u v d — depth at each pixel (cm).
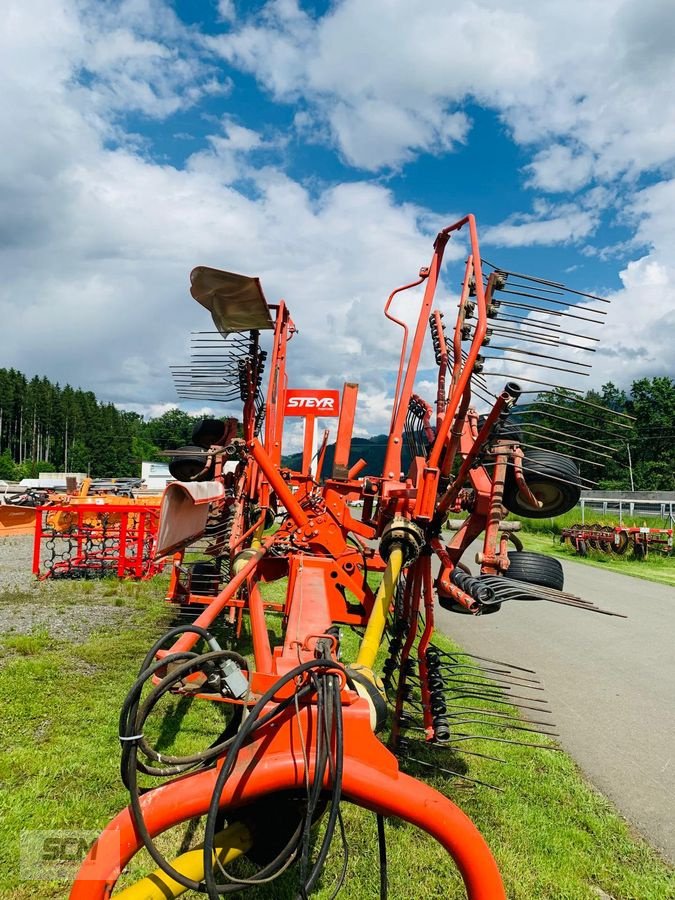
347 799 198
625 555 1861
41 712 481
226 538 605
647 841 360
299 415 712
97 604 902
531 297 320
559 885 311
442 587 371
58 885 286
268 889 288
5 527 1691
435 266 432
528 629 892
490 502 375
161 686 179
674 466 5819
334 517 503
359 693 226
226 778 171
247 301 473
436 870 310
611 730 523
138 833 173
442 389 428
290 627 294
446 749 448
